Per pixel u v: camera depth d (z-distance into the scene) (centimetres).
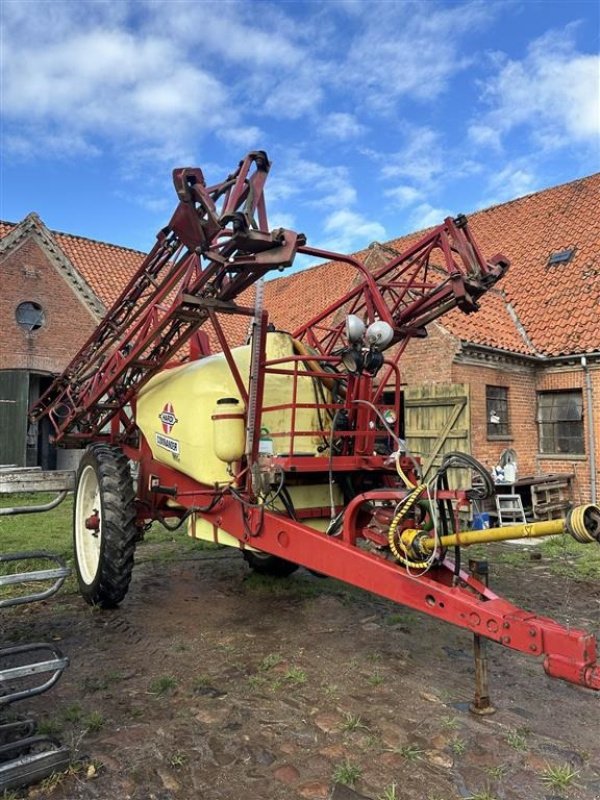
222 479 469
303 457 412
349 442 453
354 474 475
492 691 382
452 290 479
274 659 427
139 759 303
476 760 302
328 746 316
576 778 287
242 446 444
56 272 1672
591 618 530
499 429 1219
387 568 338
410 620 514
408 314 515
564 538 895
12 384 1470
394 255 1426
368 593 594
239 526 443
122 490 536
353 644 462
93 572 556
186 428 496
